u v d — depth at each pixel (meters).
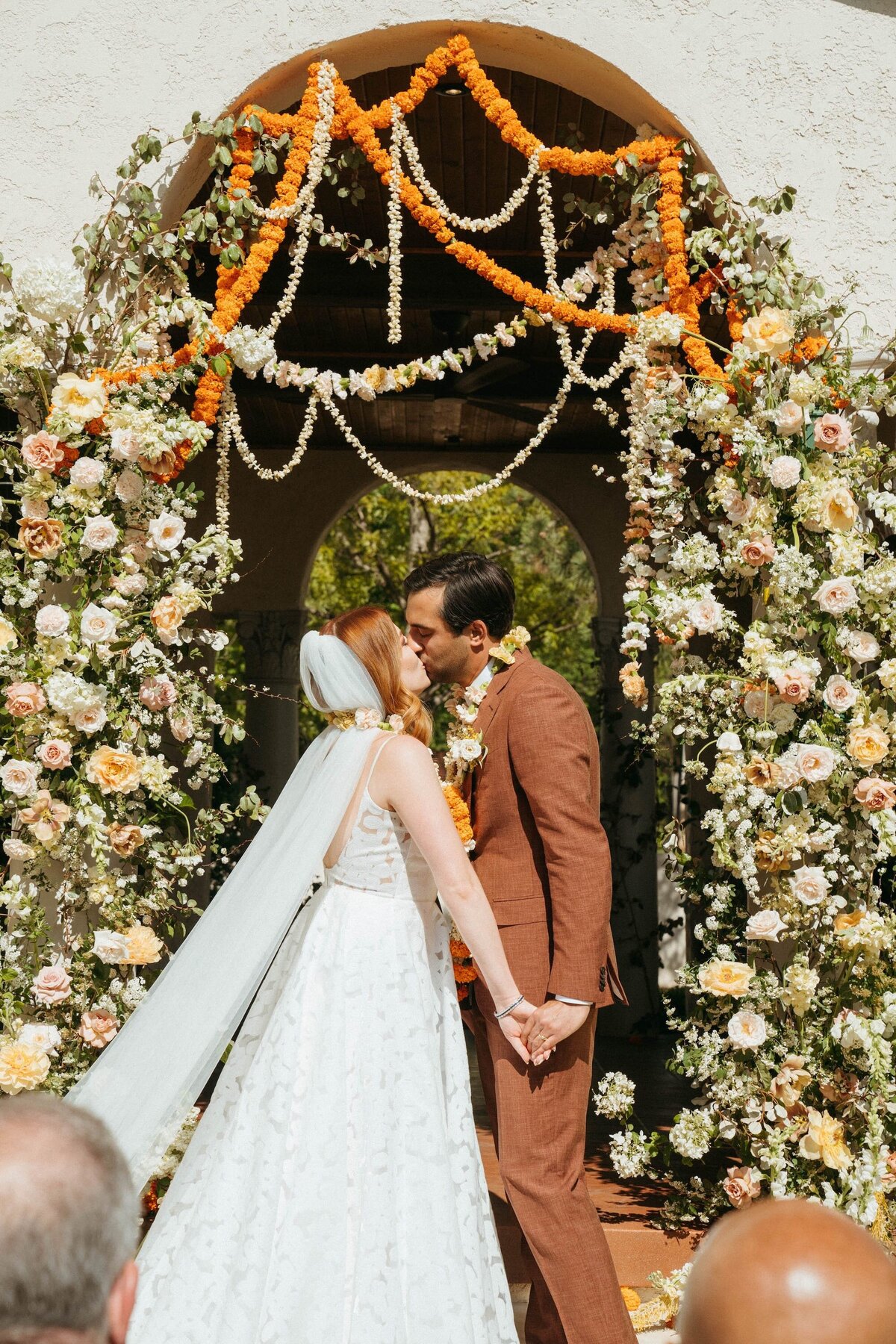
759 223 3.38
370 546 14.47
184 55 3.40
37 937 3.08
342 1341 2.21
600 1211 3.45
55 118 3.39
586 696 14.95
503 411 7.27
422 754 2.59
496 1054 2.71
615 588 8.37
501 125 3.36
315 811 2.60
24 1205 0.98
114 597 3.06
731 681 3.13
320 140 3.31
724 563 3.19
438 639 2.84
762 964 3.32
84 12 3.40
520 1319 3.16
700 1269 0.83
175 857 3.17
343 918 2.55
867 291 3.39
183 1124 2.90
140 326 3.21
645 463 3.35
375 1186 2.34
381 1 3.39
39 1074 2.88
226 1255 2.30
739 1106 3.03
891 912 3.12
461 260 3.38
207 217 3.22
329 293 5.80
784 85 3.40
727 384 3.25
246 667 8.64
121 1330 1.06
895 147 3.39
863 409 3.23
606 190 4.95
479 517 14.53
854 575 3.10
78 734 3.09
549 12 3.38
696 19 3.41
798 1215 0.84
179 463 3.17
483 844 2.82
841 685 3.01
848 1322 0.77
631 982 7.70
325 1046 2.44
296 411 7.62
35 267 3.10
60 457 3.04
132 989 3.05
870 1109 2.96
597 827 2.67
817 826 3.11
